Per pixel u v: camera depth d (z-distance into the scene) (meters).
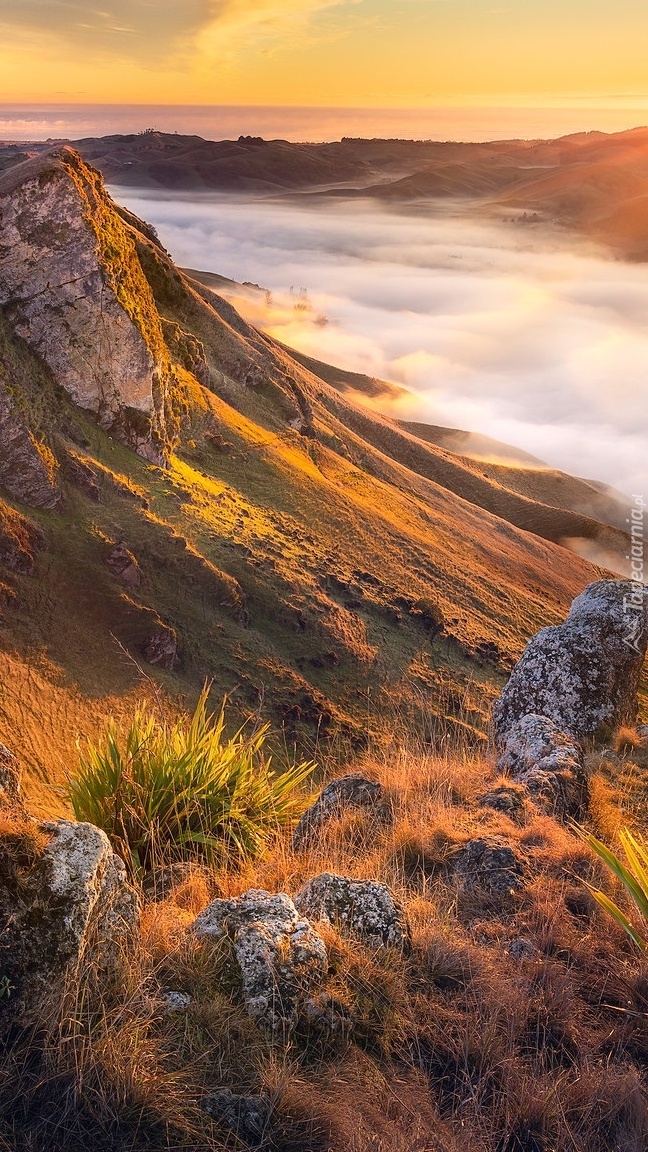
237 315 123.00
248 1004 2.64
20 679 41.09
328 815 4.90
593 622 7.94
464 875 3.86
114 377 64.50
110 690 44.41
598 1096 2.46
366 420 152.75
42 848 2.68
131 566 52.06
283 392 104.50
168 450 69.69
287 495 75.69
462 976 3.06
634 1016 2.88
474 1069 2.61
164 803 4.36
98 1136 2.12
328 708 49.41
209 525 61.50
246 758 4.94
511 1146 2.33
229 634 53.38
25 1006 2.38
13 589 46.00
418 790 5.09
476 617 72.94
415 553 78.06
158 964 2.76
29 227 62.31
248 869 4.09
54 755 37.12
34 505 52.50
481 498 148.50
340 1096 2.36
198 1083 2.32
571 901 3.66
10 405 53.62
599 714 7.63
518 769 5.49
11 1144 2.06
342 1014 2.71
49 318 62.75
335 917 3.27
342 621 58.53
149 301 75.56
